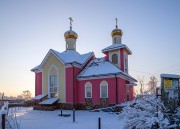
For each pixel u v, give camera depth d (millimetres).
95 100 24344
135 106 8320
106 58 29234
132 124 7719
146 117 7559
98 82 24516
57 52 28797
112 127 11344
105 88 23938
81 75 26047
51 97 28016
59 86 27094
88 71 26516
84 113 20625
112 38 30703
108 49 28625
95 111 22266
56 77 27922
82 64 27422
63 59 27406
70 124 12922
